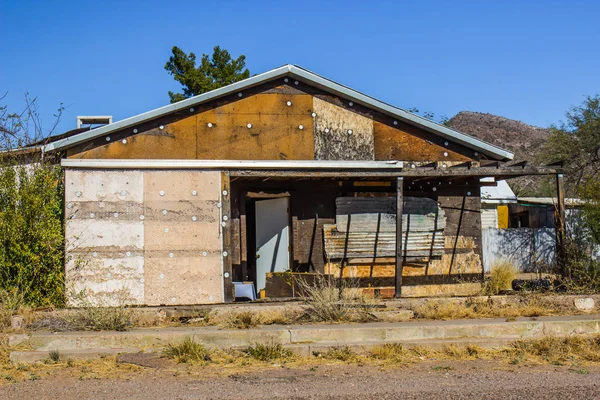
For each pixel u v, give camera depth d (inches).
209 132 526.0
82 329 413.4
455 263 579.2
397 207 504.7
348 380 312.7
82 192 481.1
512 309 468.4
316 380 313.1
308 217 571.2
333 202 573.9
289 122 536.4
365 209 570.6
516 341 397.4
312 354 377.1
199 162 492.1
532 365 349.1
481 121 4210.1
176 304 482.9
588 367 344.8
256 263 614.9
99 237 480.1
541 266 697.0
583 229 573.9
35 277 468.8
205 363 351.6
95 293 475.8
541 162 1331.2
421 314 458.0
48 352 366.3
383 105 540.4
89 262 477.4
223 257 490.9
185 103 514.6
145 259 483.2
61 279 470.0
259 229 615.5
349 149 542.0
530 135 3831.2
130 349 378.3
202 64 1375.5
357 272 565.0
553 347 382.3
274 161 503.5
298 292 522.3
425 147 555.2
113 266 480.1
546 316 460.4
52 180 488.1
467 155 561.6
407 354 375.2
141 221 485.1
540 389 291.1
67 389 298.7
